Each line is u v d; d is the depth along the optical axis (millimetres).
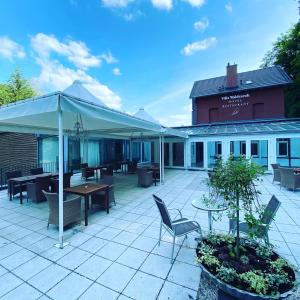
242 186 2123
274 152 11602
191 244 3648
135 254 3346
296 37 19938
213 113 20844
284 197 6766
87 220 4629
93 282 2678
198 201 3746
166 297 2402
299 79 19266
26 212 5551
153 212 5445
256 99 18797
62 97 3502
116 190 8141
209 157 14547
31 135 11602
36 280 2727
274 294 1688
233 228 3262
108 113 4711
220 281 1872
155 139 16891
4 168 10055
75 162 14875
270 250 2312
